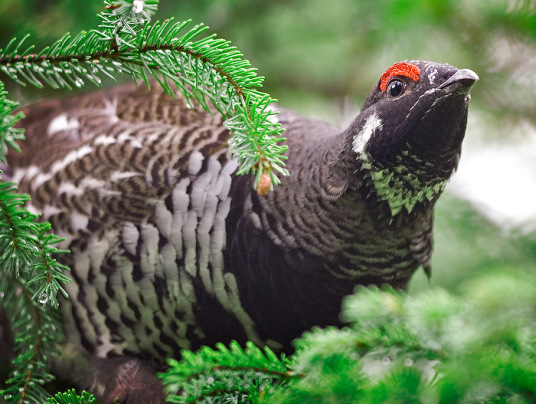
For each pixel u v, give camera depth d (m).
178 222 2.02
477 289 1.94
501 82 2.23
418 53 2.23
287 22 2.23
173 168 2.03
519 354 1.93
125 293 2.03
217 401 1.96
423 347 1.94
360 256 2.02
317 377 1.94
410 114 1.99
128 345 2.04
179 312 2.03
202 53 1.94
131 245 2.02
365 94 2.27
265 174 1.93
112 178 2.03
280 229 2.02
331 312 2.03
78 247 2.03
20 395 2.00
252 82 1.94
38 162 2.06
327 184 2.01
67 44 1.94
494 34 2.21
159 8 2.18
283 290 2.02
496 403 1.92
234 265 2.02
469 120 2.25
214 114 2.05
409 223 2.02
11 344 2.07
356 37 2.24
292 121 2.06
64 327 2.04
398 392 1.92
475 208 2.20
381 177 2.01
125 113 2.06
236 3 2.21
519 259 2.18
